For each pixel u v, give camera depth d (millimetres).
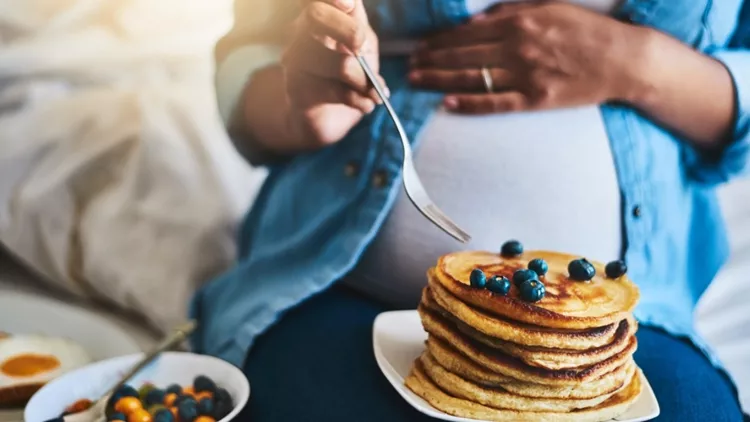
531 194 812
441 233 821
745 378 927
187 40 1431
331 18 727
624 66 794
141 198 1184
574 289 712
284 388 779
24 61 1354
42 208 1189
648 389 717
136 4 1463
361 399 749
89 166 1216
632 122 817
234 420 772
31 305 1045
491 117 818
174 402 774
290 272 869
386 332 784
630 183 814
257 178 1225
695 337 825
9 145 1231
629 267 822
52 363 910
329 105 837
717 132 819
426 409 695
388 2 843
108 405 767
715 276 913
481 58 821
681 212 852
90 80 1385
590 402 686
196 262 1125
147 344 1075
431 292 734
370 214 832
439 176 823
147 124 1222
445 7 827
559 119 813
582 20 801
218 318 902
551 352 676
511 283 706
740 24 862
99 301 1181
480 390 689
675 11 806
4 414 855
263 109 907
